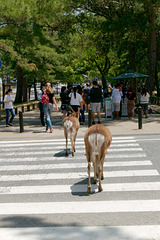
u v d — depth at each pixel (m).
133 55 25.41
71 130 8.59
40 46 24.95
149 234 4.07
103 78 43.38
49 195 5.65
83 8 23.25
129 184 6.12
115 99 16.39
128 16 19.72
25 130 13.70
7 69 45.81
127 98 17.72
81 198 5.45
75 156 8.65
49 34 29.08
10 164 7.97
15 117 19.56
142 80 41.69
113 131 12.61
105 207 5.01
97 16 25.91
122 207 4.99
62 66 29.19
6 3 18.44
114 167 7.38
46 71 28.98
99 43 27.19
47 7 22.98
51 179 6.61
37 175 6.93
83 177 6.69
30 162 8.12
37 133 12.77
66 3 22.86
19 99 32.31
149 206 5.01
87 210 4.91
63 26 25.33
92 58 41.59
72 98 12.80
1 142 11.12
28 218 4.66
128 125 14.24
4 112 21.88
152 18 20.84
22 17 19.20
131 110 16.56
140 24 20.14
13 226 4.40
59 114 21.61
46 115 12.84
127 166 7.44
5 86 21.36
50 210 4.95
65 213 4.82
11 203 5.30
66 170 7.27
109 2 21.83
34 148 9.91
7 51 20.66
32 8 21.66
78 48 29.97
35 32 22.83
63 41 28.22
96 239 3.97
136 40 22.92
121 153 8.82
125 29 21.09
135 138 11.06
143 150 9.15
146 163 7.68
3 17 19.06
